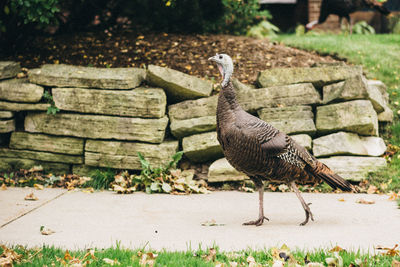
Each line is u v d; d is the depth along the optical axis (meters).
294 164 5.29
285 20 19.80
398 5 19.78
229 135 5.30
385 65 9.66
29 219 5.64
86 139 7.84
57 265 4.00
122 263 4.07
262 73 8.25
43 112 7.92
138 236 4.98
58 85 7.84
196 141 7.58
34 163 7.98
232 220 5.65
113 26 11.51
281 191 7.27
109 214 5.89
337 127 7.60
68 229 5.24
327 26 18.30
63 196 6.85
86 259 4.15
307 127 7.63
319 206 6.28
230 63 5.42
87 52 9.49
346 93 7.73
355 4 13.14
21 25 9.59
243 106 7.91
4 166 8.01
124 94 7.64
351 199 6.64
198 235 5.01
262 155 5.18
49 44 10.02
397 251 4.23
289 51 9.93
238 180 7.42
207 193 7.13
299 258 4.15
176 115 7.89
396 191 6.88
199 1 10.62
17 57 9.38
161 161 7.55
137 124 7.61
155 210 6.12
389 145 7.96
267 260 4.15
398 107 8.65
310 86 7.91
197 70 8.81
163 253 4.31
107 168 7.77
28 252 4.32
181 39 10.12
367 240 4.74
